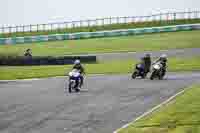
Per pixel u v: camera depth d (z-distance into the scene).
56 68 127.44
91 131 46.47
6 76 110.94
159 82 84.50
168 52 161.25
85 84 85.50
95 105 61.00
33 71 120.81
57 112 57.03
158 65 89.69
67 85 86.25
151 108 57.03
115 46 184.25
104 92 73.19
